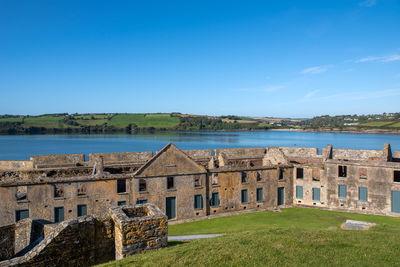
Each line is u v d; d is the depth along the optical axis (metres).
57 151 150.75
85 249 17.64
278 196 50.12
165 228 18.00
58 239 16.62
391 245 19.81
